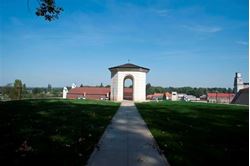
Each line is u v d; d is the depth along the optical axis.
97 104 29.50
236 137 11.23
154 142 10.09
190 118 17.88
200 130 12.92
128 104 32.06
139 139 10.61
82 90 72.62
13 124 13.18
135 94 43.53
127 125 14.26
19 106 22.91
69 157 7.93
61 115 17.61
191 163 7.61
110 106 27.30
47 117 16.33
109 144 9.69
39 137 10.45
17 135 10.63
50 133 11.30
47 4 15.55
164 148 9.20
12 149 8.60
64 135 11.00
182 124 14.86
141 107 27.12
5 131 11.38
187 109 25.31
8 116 16.12
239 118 18.19
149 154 8.42
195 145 9.74
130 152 8.62
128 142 10.05
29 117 15.99
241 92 58.56
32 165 7.19
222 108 27.52
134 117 18.02
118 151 8.72
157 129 12.99
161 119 17.06
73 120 15.44
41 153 8.26
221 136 11.44
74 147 9.09
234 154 8.55
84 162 7.51
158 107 27.33
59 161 7.54
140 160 7.78
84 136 10.92
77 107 24.17
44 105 24.97
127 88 55.53
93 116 17.66
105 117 17.34
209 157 8.20
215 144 9.95
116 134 11.59
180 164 7.52
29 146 9.07
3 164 7.21
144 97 44.44
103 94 69.75
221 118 18.11
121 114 19.80
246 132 12.41
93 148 9.05
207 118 18.00
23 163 7.30
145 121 15.91
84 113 19.31
